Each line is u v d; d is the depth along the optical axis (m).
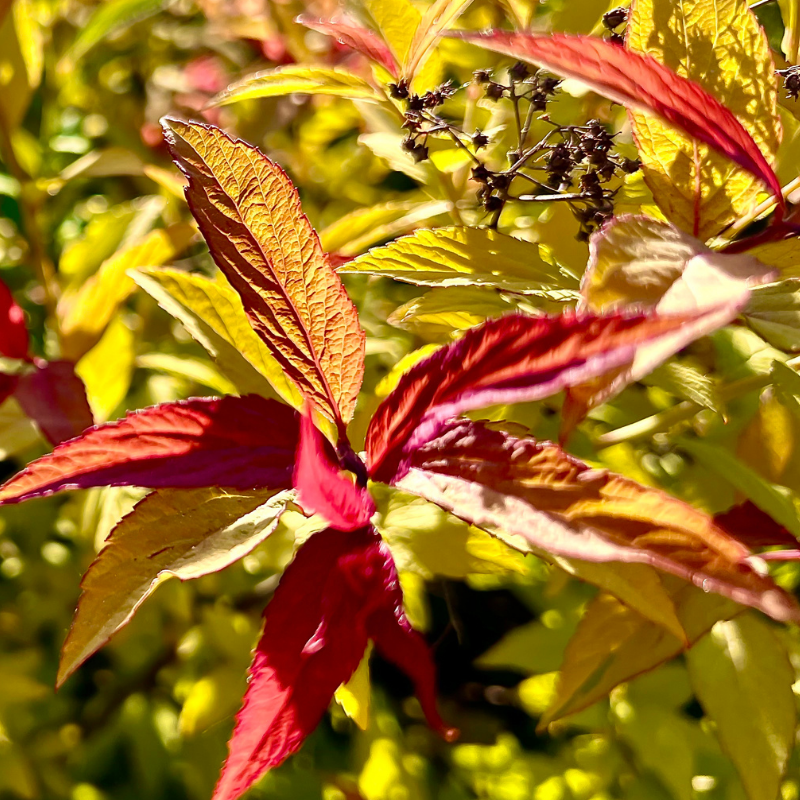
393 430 0.38
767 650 0.44
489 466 0.36
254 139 0.77
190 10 0.95
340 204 0.73
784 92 0.44
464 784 0.62
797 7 0.46
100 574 0.37
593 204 0.43
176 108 0.83
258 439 0.39
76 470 0.38
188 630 0.67
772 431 0.45
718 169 0.41
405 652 0.37
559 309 0.43
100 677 0.73
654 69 0.37
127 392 0.64
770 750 0.43
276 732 0.37
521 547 0.36
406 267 0.42
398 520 0.43
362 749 0.62
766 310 0.39
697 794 0.50
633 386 0.51
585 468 0.36
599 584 0.36
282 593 0.37
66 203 0.84
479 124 0.53
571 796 0.54
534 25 0.56
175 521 0.38
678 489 0.49
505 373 0.35
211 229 0.37
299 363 0.38
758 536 0.43
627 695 0.51
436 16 0.44
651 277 0.36
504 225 0.53
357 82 0.46
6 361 0.56
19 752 0.66
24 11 0.63
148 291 0.43
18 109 0.63
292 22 0.79
